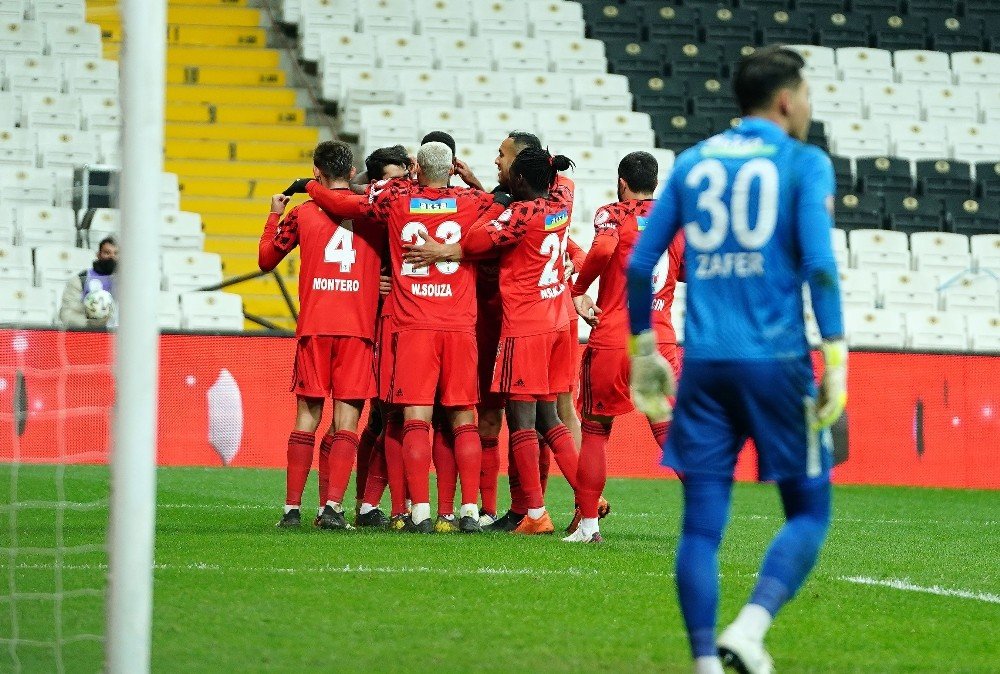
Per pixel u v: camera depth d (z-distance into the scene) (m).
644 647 16.30
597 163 64.31
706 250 14.10
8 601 18.80
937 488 46.84
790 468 13.91
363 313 28.00
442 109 65.31
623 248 25.95
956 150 69.69
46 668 14.77
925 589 22.20
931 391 47.31
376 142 63.94
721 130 68.38
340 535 26.42
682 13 74.19
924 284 59.78
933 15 76.94
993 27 77.25
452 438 28.50
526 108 68.19
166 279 54.81
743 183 13.97
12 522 27.73
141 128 13.18
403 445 27.80
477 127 65.12
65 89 63.88
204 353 43.62
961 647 17.12
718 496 14.04
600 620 18.00
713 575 13.77
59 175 57.19
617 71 71.56
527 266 27.33
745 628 13.26
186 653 15.34
